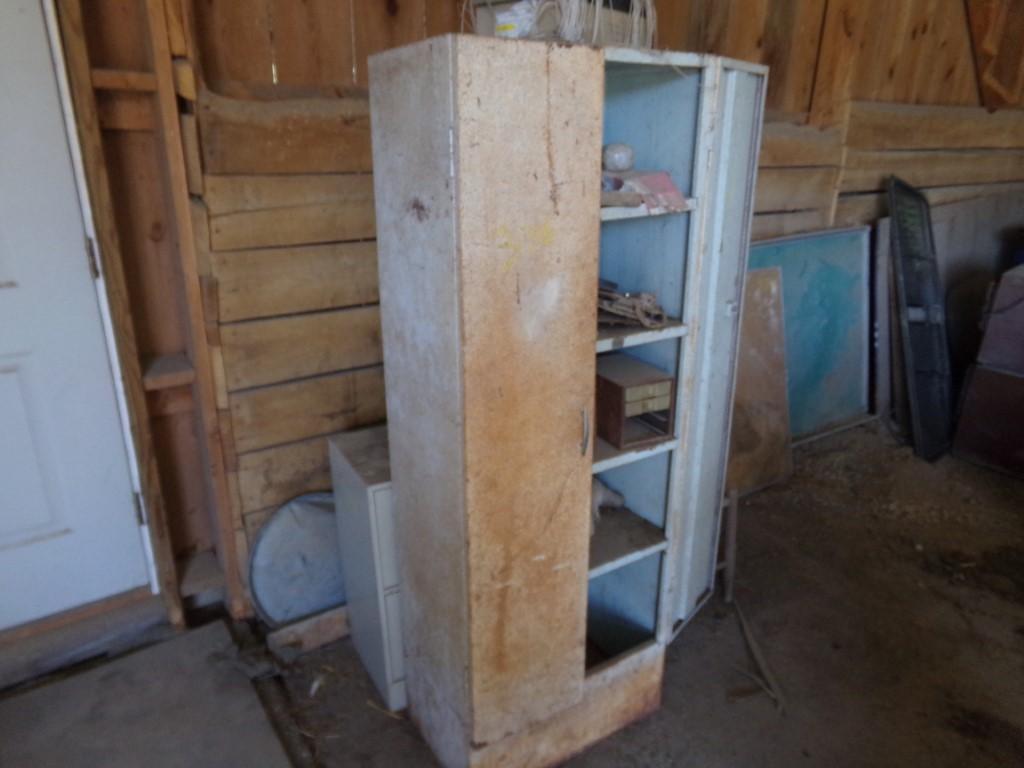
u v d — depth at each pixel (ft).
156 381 5.89
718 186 5.45
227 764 5.39
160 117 5.38
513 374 4.21
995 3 12.17
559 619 5.06
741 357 9.52
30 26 4.98
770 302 9.79
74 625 6.25
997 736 6.10
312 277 6.34
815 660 6.93
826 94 10.29
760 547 8.71
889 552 8.70
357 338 6.75
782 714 6.27
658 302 5.56
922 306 11.44
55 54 5.10
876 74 11.12
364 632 6.38
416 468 4.84
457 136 3.59
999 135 13.93
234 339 6.08
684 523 6.58
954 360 13.85
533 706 5.17
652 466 5.96
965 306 14.32
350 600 6.64
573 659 5.26
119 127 5.58
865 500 9.83
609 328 5.12
